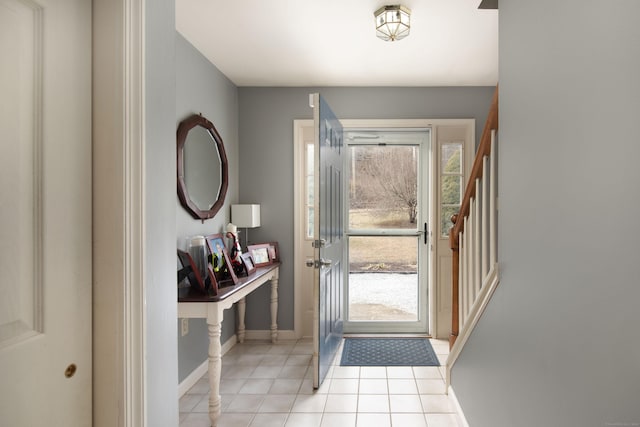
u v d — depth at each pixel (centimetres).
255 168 409
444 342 397
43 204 93
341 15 256
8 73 86
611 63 95
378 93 407
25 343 89
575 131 112
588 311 106
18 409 88
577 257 111
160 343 130
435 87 405
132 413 110
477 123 405
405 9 244
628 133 89
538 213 137
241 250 378
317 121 289
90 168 107
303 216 416
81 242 104
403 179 430
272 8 247
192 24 269
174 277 140
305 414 254
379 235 432
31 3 91
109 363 108
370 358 353
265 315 411
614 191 94
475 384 211
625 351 91
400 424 240
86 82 106
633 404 88
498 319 177
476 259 229
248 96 409
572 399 114
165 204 134
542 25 133
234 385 298
